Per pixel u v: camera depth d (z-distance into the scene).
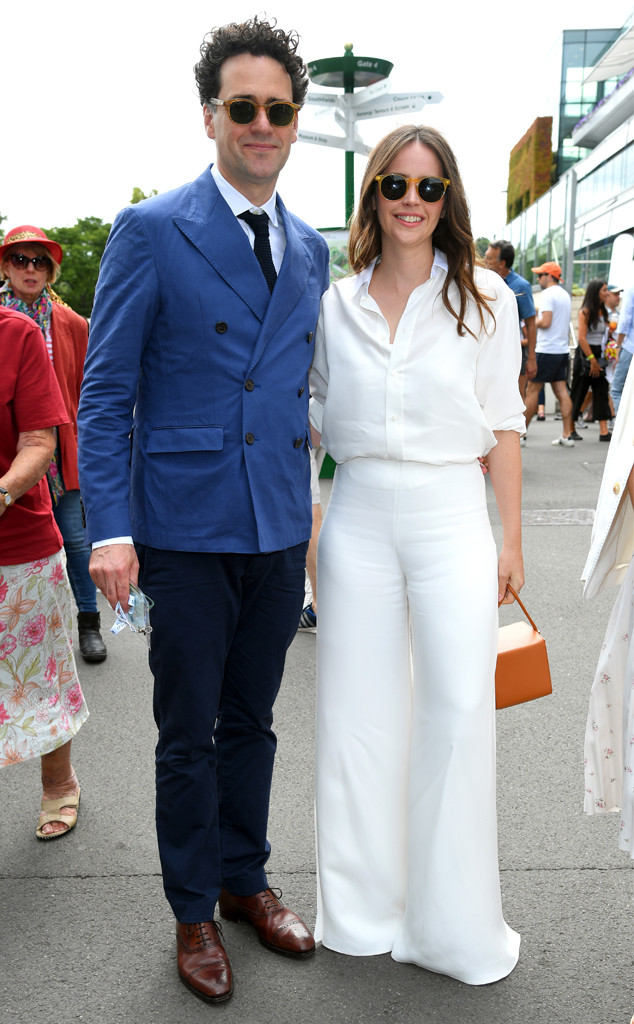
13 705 3.12
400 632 2.55
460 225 2.40
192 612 2.40
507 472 2.62
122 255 2.28
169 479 2.36
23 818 3.40
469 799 2.43
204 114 2.42
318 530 3.04
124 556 2.30
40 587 3.10
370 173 2.40
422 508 2.45
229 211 2.33
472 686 2.42
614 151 31.62
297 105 2.39
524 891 2.86
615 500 2.57
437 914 2.46
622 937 2.64
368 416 2.45
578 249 36.97
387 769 2.58
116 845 3.19
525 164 64.56
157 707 2.50
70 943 2.68
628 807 2.41
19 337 2.93
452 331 2.42
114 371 2.30
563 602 5.68
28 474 2.92
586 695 4.33
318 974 2.53
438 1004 2.40
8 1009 2.41
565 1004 2.39
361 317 2.46
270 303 2.35
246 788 2.66
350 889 2.60
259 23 2.28
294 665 4.82
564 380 11.85
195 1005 2.41
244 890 2.69
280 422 2.40
